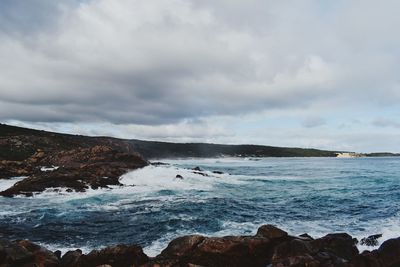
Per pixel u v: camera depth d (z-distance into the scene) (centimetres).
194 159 14125
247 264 1220
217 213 2175
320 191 3256
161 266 1139
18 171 4328
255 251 1243
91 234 1727
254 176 4956
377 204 2516
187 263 1149
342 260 1140
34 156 5862
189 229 1794
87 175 3506
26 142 7400
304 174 5494
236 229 1789
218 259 1221
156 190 3180
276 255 1193
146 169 4441
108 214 2145
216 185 3672
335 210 2300
